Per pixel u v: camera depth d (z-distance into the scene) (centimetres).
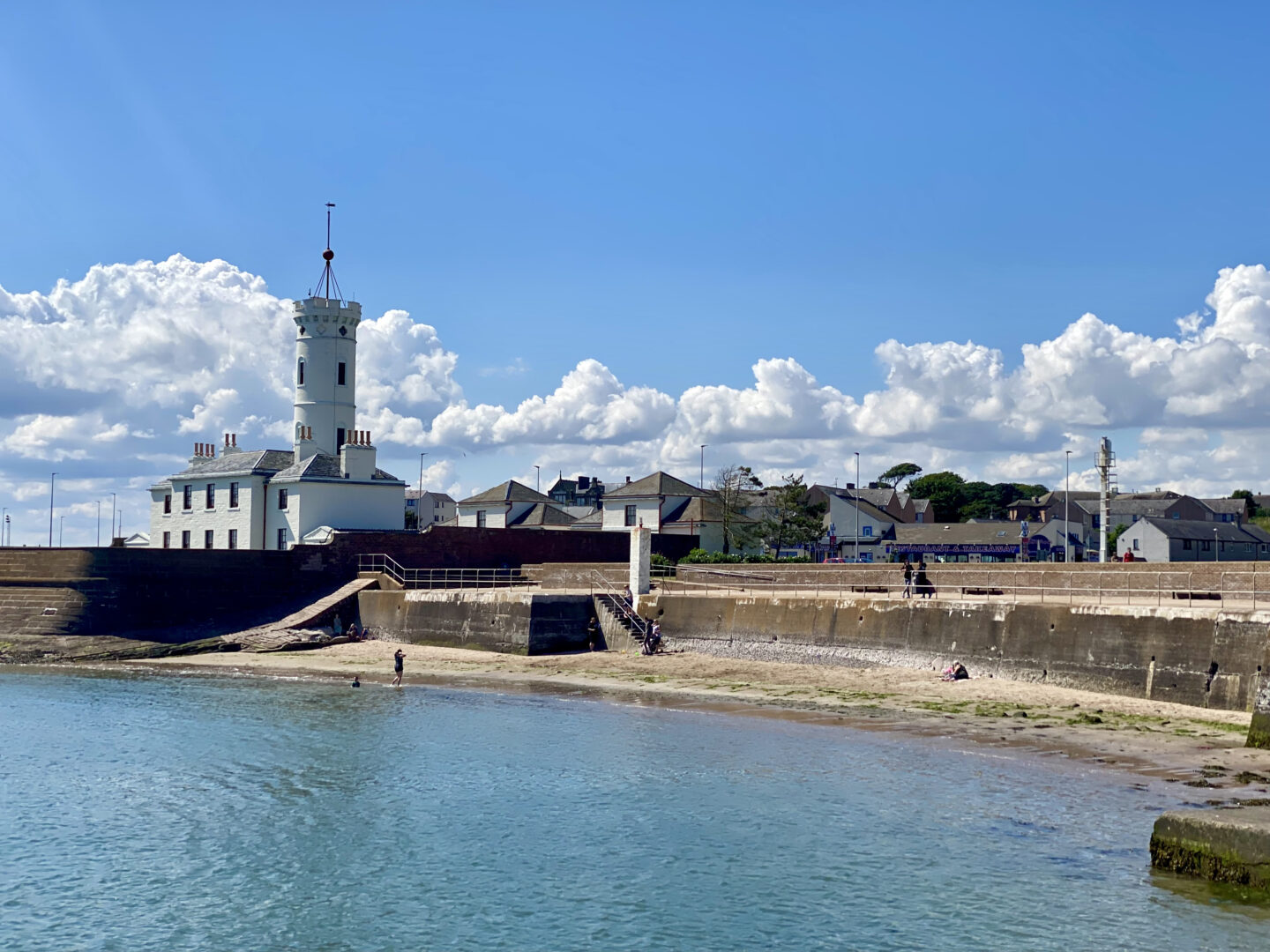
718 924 2781
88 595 8069
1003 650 5572
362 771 4341
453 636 7688
